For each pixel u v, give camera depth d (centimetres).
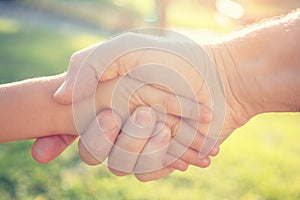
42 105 33
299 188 88
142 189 77
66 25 312
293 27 33
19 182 74
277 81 33
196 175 87
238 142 117
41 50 195
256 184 87
